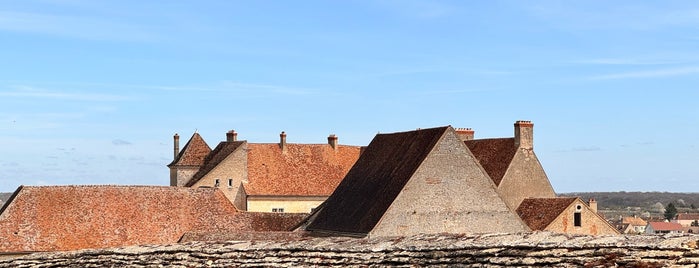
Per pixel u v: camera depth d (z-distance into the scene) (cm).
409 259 2161
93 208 6362
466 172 5391
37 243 6003
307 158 9669
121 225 6319
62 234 6119
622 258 1859
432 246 2162
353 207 5553
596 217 6775
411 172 5216
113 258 2622
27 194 6281
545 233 2088
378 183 5531
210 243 2569
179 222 6462
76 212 6297
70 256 2716
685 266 1770
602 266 1861
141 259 2558
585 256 1916
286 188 9306
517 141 7331
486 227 5397
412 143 5597
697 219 14388
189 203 6631
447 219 5272
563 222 6631
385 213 5047
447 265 2086
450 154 5353
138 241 6250
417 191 5194
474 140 7900
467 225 5338
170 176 10094
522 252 2009
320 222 5800
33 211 6191
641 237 1923
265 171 9394
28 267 2733
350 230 5291
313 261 2291
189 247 2542
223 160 9288
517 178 7250
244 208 9169
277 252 2388
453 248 2123
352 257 2252
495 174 7269
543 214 6738
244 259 2402
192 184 9262
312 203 9344
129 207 6462
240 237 5394
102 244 6153
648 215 19725
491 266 2014
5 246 5916
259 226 6431
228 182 9269
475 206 5388
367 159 6050
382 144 6022
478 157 7612
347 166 9744
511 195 7188
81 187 6488
